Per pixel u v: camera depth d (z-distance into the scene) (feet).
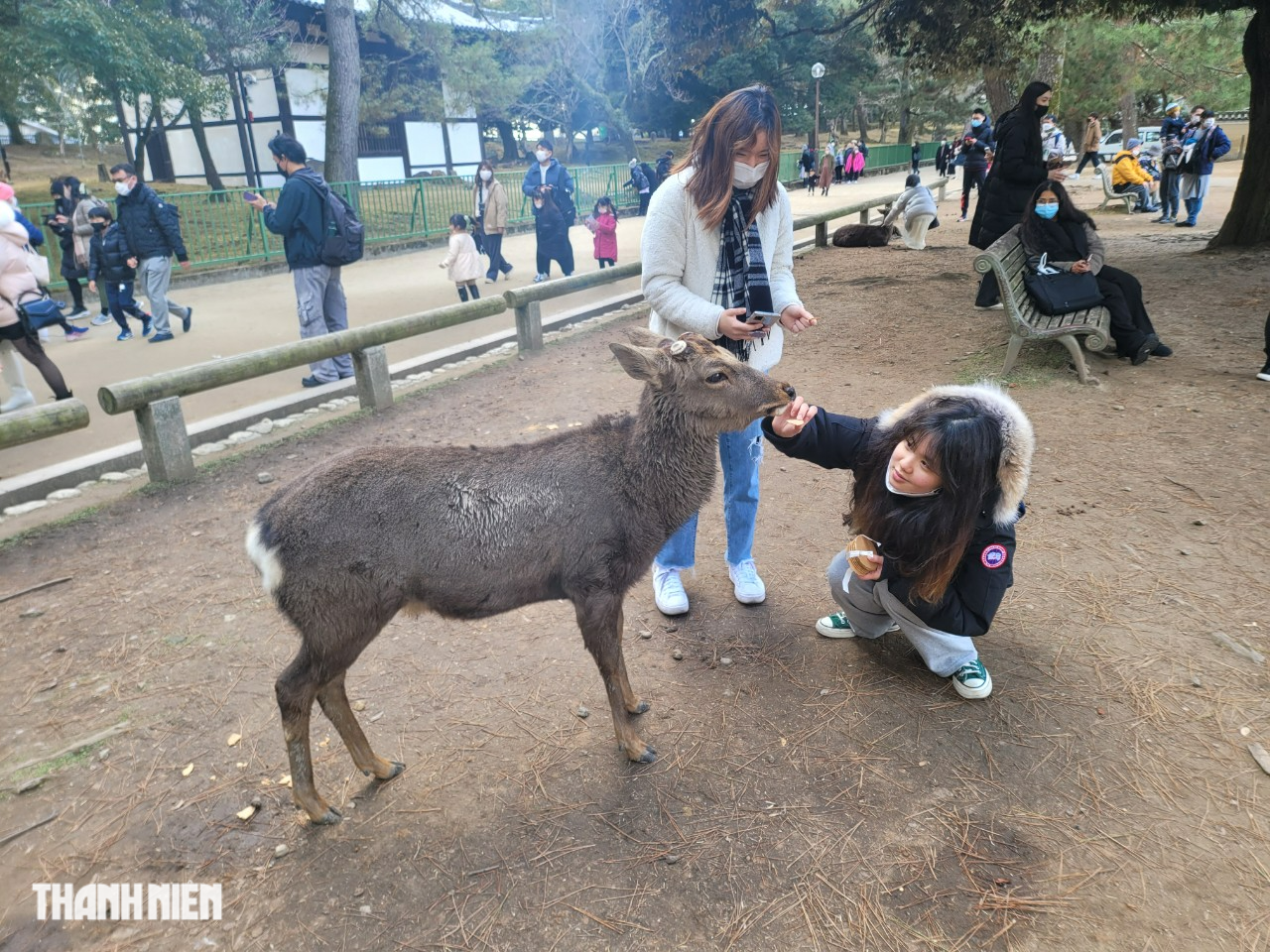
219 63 66.64
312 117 82.43
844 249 50.88
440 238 66.33
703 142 10.66
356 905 8.07
